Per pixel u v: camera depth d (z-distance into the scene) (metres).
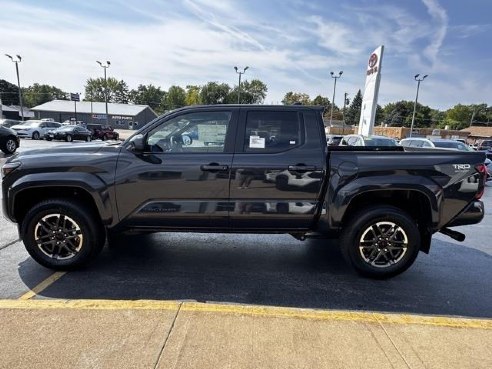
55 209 3.75
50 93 113.88
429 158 3.76
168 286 3.61
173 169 3.70
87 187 3.68
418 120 101.00
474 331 2.80
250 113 3.82
